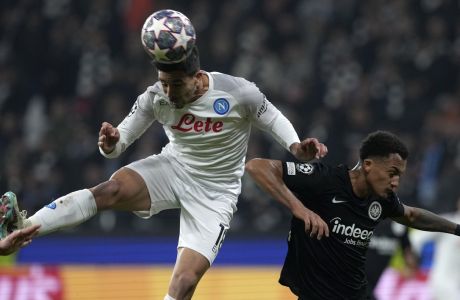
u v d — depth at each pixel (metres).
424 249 38.81
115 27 52.44
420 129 48.84
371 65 52.84
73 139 45.56
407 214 21.61
